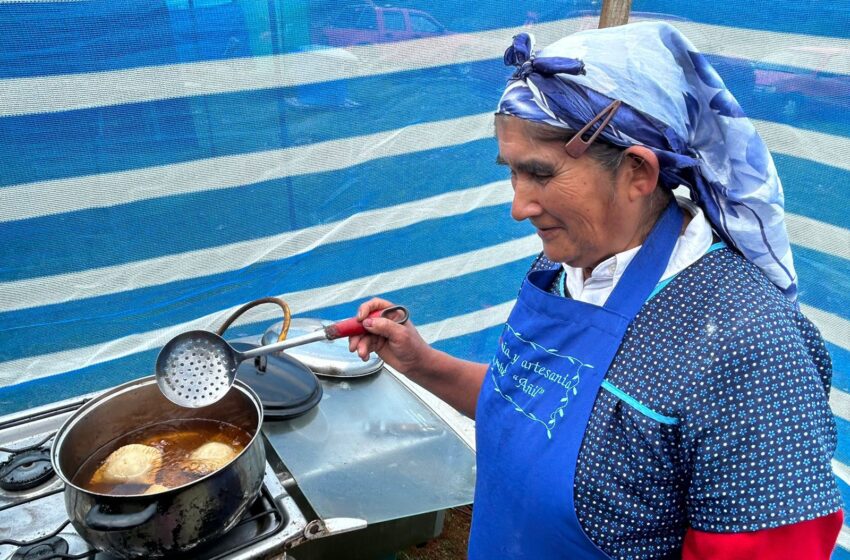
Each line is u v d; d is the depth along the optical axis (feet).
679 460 2.44
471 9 6.43
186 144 5.61
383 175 6.70
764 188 2.48
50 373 5.84
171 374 3.73
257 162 5.99
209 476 3.14
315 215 6.53
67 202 5.33
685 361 2.38
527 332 3.06
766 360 2.23
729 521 2.28
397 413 4.99
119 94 5.20
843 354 6.13
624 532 2.64
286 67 5.78
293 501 3.80
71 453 3.64
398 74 6.31
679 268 2.58
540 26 6.90
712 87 2.43
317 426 4.72
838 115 5.67
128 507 3.01
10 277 5.35
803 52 5.76
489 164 7.26
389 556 5.97
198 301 6.31
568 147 2.40
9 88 4.81
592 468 2.60
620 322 2.61
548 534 2.84
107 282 5.77
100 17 4.93
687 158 2.40
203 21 5.29
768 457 2.21
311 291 6.91
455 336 8.11
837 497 2.22
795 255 6.32
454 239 7.48
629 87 2.33
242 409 4.02
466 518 7.71
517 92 2.48
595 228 2.60
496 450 3.13
